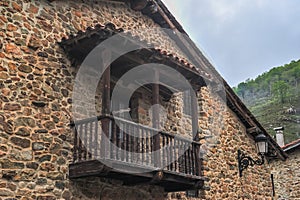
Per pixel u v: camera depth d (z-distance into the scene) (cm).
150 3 944
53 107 681
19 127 625
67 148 679
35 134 643
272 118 4525
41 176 631
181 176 748
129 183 755
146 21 983
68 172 668
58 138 672
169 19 1012
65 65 723
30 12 694
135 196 793
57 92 696
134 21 942
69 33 752
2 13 652
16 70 645
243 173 1150
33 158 629
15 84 638
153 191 843
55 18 735
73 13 777
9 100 623
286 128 4119
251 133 1228
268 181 1274
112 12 883
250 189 1162
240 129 1201
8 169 595
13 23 662
